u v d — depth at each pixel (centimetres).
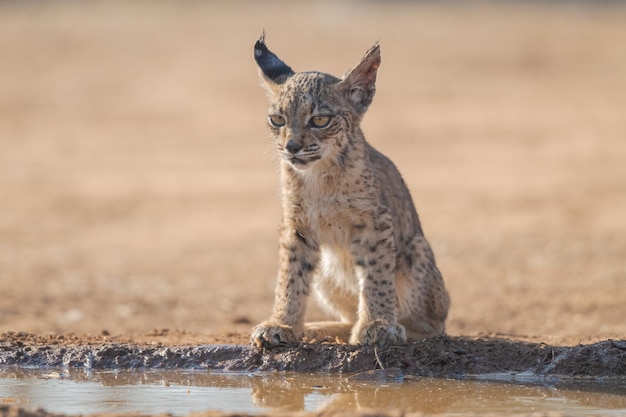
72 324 1683
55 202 3170
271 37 5694
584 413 974
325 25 6062
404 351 1166
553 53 5500
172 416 927
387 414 919
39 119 4434
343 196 1186
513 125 4206
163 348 1214
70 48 5544
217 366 1179
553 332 1527
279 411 977
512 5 6962
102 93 4822
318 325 1283
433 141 3984
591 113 4369
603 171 3422
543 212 2884
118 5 6612
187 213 3041
